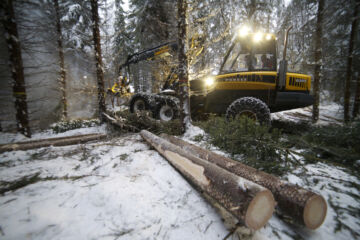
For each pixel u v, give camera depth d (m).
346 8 7.06
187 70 4.31
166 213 1.55
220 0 4.32
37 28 7.05
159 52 6.61
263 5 13.36
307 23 9.49
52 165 2.67
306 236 1.31
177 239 1.25
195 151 2.65
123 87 8.78
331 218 1.48
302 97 4.29
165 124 4.91
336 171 2.27
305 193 1.28
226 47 6.13
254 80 4.60
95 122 7.62
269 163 2.36
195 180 1.80
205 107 5.69
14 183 2.08
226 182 1.38
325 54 9.29
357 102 7.33
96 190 1.86
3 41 5.93
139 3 12.63
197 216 1.52
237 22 11.31
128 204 1.64
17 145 3.50
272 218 1.52
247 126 3.20
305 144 3.14
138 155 3.03
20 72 5.54
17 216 1.45
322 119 8.88
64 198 1.75
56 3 8.96
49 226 1.35
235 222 1.45
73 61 11.17
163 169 2.46
